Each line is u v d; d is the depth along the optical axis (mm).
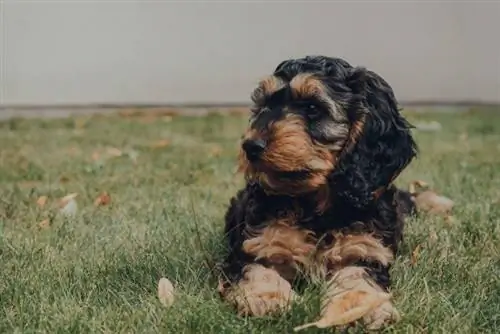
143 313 1145
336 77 1265
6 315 1157
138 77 2924
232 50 2865
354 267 1204
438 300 1158
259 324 1111
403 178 1761
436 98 2840
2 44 2859
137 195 1669
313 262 1229
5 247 1360
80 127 2613
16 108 2883
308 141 1217
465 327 1111
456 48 2803
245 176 1248
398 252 1303
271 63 2826
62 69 2893
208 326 1105
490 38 2799
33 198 1658
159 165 1977
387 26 2748
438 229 1415
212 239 1378
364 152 1256
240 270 1223
